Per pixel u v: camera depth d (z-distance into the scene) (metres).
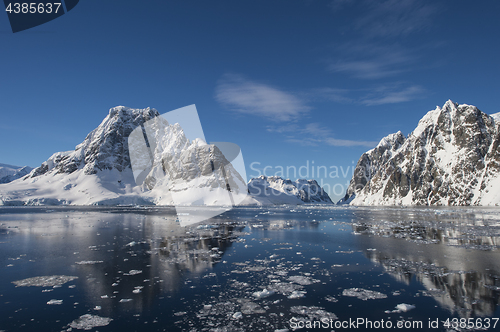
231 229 40.62
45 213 80.88
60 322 10.60
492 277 15.92
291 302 12.64
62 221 53.06
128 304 12.35
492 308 11.77
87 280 15.77
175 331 9.91
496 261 19.66
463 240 28.44
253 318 11.01
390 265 18.80
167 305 12.26
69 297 13.20
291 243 28.05
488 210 88.62
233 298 13.11
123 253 23.00
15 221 52.75
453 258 20.61
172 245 26.91
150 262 19.95
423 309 11.74
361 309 11.80
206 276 16.59
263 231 38.06
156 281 15.60
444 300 12.69
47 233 35.44
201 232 37.00
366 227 41.66
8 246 26.27
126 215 72.06
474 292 13.63
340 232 36.25
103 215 71.81
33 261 20.16
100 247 25.75
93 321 10.69
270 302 12.64
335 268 18.27
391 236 31.83
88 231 37.62
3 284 15.12
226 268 18.39
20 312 11.51
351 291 13.98
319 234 34.50
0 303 12.48
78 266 18.81
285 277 16.41
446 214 69.62
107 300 12.82
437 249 23.95
